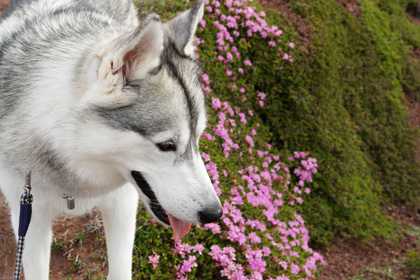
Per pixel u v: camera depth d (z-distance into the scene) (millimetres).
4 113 992
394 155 2180
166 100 964
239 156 1562
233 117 1674
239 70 1752
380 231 1899
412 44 2789
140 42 922
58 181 1011
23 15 1081
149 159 981
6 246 1312
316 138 1882
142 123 955
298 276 1442
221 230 1343
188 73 1009
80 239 1303
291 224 1591
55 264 1272
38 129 970
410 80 2588
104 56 913
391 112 2285
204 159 1418
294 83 1896
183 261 1262
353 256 1811
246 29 1844
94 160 982
